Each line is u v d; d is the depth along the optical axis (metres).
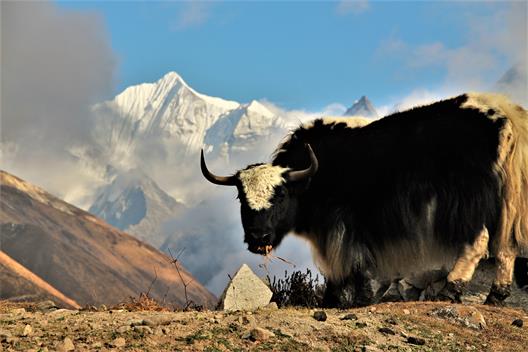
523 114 20.48
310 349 12.88
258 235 19.69
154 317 14.17
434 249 19.95
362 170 20.47
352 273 20.14
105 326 13.28
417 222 19.95
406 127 20.53
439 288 20.80
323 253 20.50
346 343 13.41
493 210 19.67
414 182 20.00
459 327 15.66
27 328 12.54
